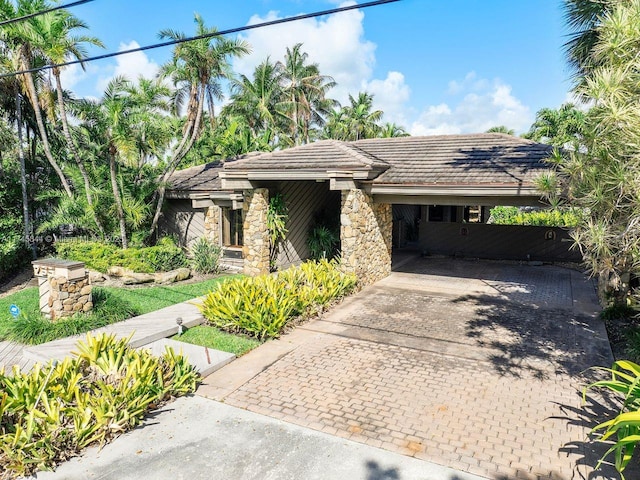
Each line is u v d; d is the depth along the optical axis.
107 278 12.67
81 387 5.37
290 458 4.62
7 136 16.66
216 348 7.65
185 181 16.28
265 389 6.20
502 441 4.93
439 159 12.55
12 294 11.62
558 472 4.39
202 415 5.49
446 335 8.45
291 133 38.06
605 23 5.67
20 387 4.86
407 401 5.86
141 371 5.50
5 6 11.24
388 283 12.95
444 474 4.36
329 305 10.25
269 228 13.32
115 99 12.82
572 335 8.42
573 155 5.94
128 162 13.55
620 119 5.02
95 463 4.54
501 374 6.69
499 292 11.90
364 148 15.27
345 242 11.61
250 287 9.12
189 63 13.13
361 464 4.52
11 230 14.61
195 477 4.32
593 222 5.73
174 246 14.90
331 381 6.46
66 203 13.60
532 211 26.31
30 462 4.33
